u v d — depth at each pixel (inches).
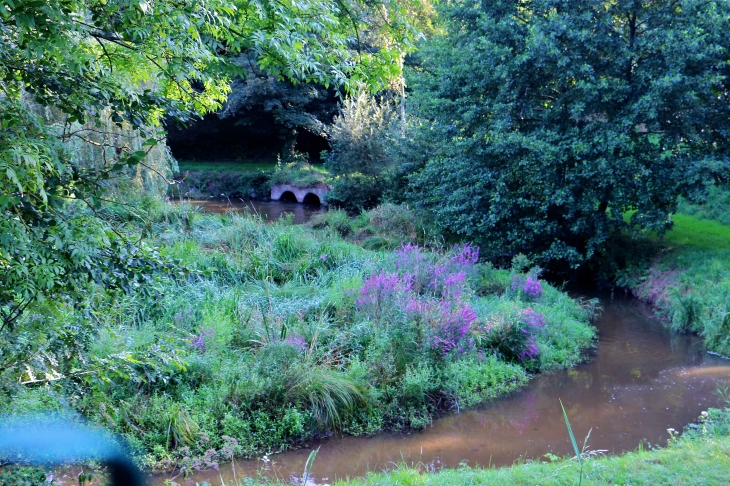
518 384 323.0
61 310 134.5
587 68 471.5
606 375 342.6
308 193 1056.2
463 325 329.4
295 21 173.3
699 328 419.8
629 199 506.6
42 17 105.9
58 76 124.4
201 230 497.7
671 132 494.0
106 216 130.1
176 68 148.6
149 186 516.7
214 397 249.4
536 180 523.8
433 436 258.7
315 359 289.3
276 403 257.0
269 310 337.7
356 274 404.8
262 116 1334.9
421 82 622.5
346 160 848.3
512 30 517.3
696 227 625.6
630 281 541.0
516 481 169.2
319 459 233.1
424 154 719.1
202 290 359.3
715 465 170.2
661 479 160.9
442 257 457.7
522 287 448.1
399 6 216.1
